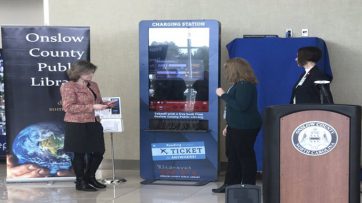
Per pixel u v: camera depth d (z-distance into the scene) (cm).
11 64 565
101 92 677
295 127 264
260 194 272
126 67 669
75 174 557
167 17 653
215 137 569
